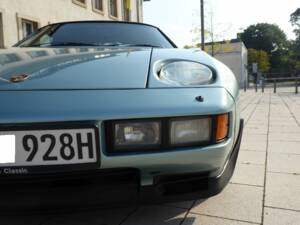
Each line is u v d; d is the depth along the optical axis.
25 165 1.58
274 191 2.55
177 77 1.85
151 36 3.13
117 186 1.66
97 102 1.62
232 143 1.89
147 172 1.67
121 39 3.01
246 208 2.25
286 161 3.38
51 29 3.25
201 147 1.70
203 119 1.71
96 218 2.10
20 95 1.63
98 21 3.32
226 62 39.19
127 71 1.86
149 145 1.64
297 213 2.18
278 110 8.34
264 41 73.88
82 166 1.60
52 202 1.64
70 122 1.58
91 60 2.02
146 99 1.66
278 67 72.94
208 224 2.03
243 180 2.80
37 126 1.56
